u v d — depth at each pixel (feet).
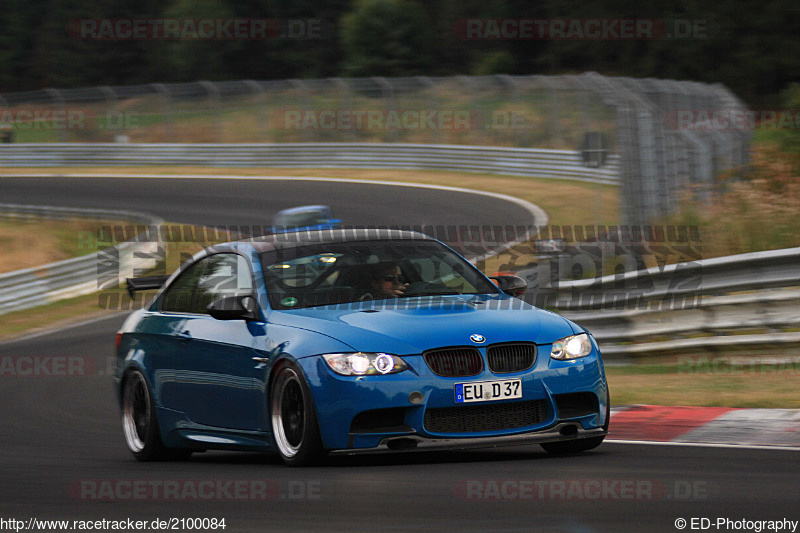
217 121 440.45
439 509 40.70
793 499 41.29
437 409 50.70
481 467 51.26
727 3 463.01
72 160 454.40
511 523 37.78
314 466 52.65
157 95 454.40
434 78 394.32
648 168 168.35
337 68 640.17
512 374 51.80
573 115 347.56
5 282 195.83
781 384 82.23
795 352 93.45
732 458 53.31
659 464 51.80
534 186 323.16
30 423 89.30
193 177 403.13
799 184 165.78
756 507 39.83
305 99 422.82
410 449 50.21
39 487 52.80
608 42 518.78
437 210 295.28
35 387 114.83
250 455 64.69
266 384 54.44
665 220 156.46
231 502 44.42
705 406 74.90
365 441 50.31
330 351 51.26
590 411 54.13
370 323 52.90
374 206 310.65
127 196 366.84
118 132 455.63
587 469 50.16
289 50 647.56
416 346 51.21
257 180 382.83
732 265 95.35
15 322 186.91
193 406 60.95
